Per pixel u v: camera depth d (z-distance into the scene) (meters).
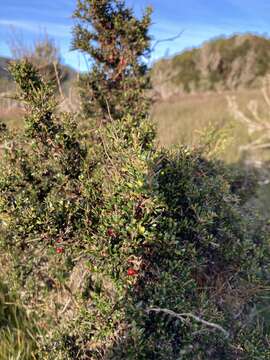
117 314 2.11
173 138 6.12
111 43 3.63
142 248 2.10
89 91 3.62
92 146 2.67
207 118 10.82
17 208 2.20
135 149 1.96
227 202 2.76
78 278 2.76
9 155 2.50
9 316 3.20
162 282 2.14
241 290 2.56
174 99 18.67
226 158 6.99
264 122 7.32
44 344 2.45
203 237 2.38
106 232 2.09
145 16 3.56
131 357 2.00
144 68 3.78
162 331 2.10
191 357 2.20
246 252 2.65
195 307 2.24
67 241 2.21
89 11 3.48
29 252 2.89
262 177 5.50
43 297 2.95
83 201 2.28
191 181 2.49
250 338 2.41
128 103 3.55
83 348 2.30
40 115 2.38
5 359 2.78
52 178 2.48
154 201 1.95
